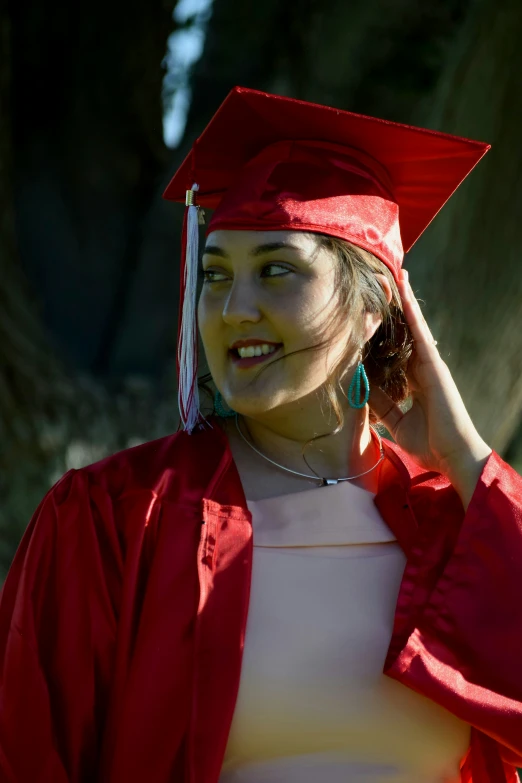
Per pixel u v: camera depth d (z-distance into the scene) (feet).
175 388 25.03
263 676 9.96
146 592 9.89
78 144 31.58
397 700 10.23
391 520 11.12
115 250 32.12
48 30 30.40
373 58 28.14
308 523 10.74
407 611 10.47
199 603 9.84
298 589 10.37
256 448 11.44
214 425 11.44
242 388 10.64
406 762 10.27
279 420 11.32
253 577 10.33
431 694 10.07
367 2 27.48
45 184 31.58
